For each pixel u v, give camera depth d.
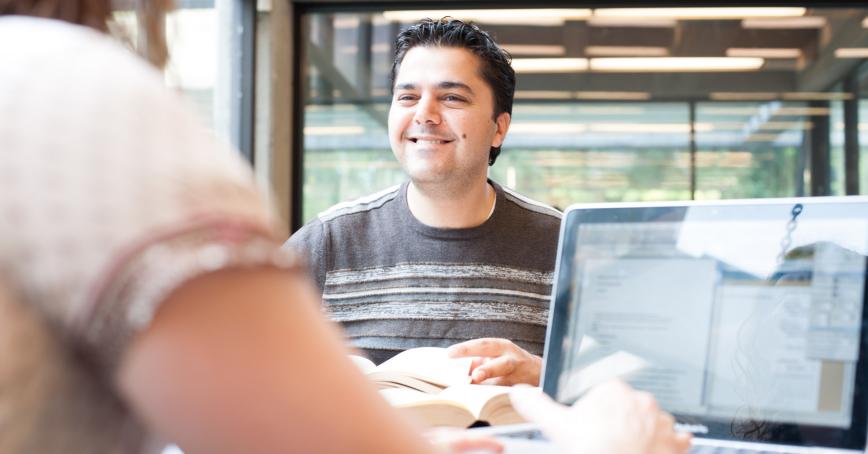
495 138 2.04
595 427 0.59
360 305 1.91
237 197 0.43
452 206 1.89
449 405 1.07
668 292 1.08
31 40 0.45
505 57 1.94
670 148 4.04
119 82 0.43
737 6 4.11
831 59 4.06
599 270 1.11
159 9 0.55
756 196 4.02
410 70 1.85
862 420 0.96
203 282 0.40
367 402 0.44
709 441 1.02
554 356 1.11
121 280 0.39
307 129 4.23
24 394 0.41
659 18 4.12
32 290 0.41
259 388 0.40
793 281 1.03
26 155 0.40
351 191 4.19
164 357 0.40
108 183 0.40
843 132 4.03
